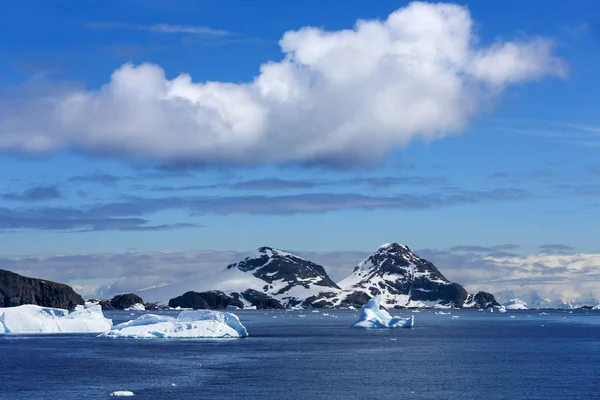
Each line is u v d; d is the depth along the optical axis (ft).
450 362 445.78
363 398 306.55
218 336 630.33
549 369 406.82
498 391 324.39
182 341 610.24
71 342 586.04
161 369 401.90
